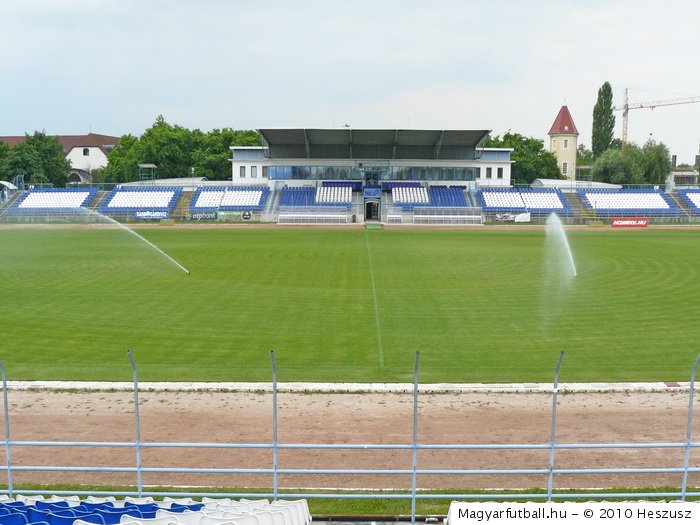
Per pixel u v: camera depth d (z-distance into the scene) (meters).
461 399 16.45
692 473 12.67
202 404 15.99
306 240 56.22
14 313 25.25
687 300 27.89
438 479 12.45
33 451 13.52
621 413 15.49
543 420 15.07
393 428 14.58
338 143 89.81
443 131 81.75
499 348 20.83
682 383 17.44
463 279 33.66
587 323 23.95
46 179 105.62
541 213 84.75
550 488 10.98
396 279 33.59
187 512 9.14
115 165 129.38
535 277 34.28
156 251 46.38
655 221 83.31
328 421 14.95
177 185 91.88
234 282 32.50
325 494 11.09
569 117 136.75
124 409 15.66
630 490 11.69
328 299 28.23
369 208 88.69
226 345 21.03
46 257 42.47
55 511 9.30
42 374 18.03
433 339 21.89
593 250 47.91
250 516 9.03
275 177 90.69
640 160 113.31
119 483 12.26
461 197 88.06
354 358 19.75
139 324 23.64
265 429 14.52
